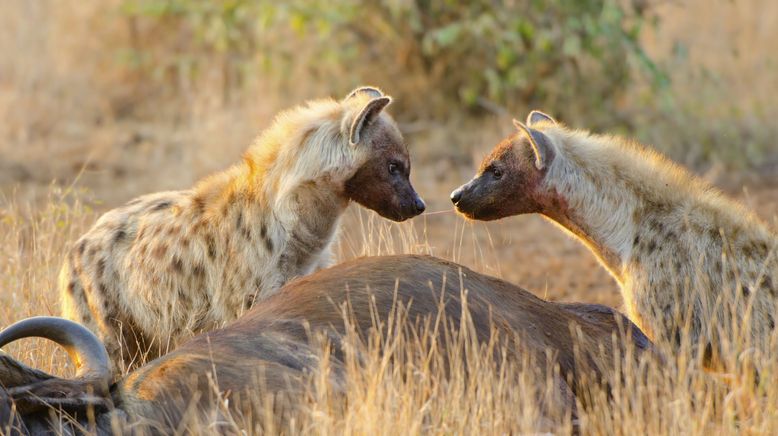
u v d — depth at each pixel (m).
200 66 23.61
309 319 8.02
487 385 7.73
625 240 11.00
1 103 22.81
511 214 11.82
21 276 11.91
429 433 7.57
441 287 8.34
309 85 22.72
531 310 8.59
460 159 20.98
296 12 21.97
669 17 25.59
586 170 11.30
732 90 23.66
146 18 24.83
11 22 25.06
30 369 7.56
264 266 10.90
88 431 7.23
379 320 8.04
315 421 7.17
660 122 21.86
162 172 20.48
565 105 22.03
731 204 10.98
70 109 23.36
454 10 22.31
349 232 15.34
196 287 10.87
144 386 7.44
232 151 20.81
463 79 22.53
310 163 11.15
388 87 22.72
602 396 8.12
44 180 19.83
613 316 9.04
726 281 10.25
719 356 9.88
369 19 22.62
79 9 25.20
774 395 8.59
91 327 11.11
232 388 7.39
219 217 11.02
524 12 22.06
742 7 26.06
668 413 8.16
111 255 11.15
